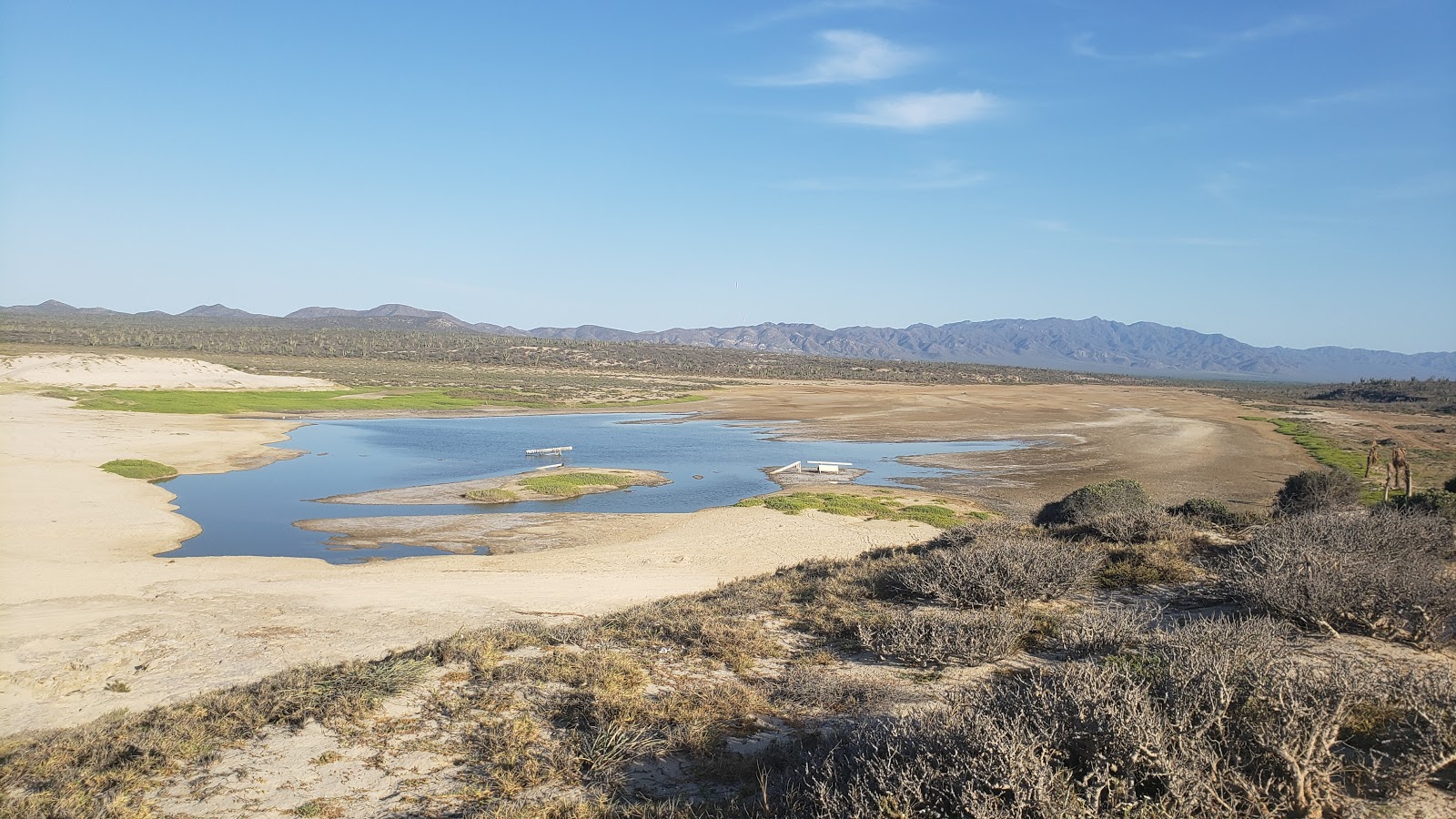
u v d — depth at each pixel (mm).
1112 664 6973
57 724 9891
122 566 20594
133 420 56781
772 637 11852
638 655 11180
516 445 54594
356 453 48906
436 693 9812
